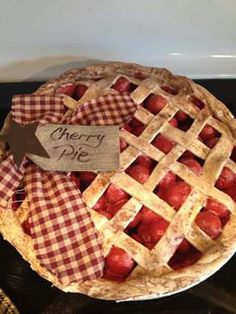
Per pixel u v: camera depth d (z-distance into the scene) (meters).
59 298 0.36
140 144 0.35
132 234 0.33
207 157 0.35
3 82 0.47
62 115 0.37
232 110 0.45
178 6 0.45
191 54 0.47
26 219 0.34
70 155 0.34
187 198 0.34
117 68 0.40
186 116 0.38
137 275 0.32
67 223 0.33
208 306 0.36
